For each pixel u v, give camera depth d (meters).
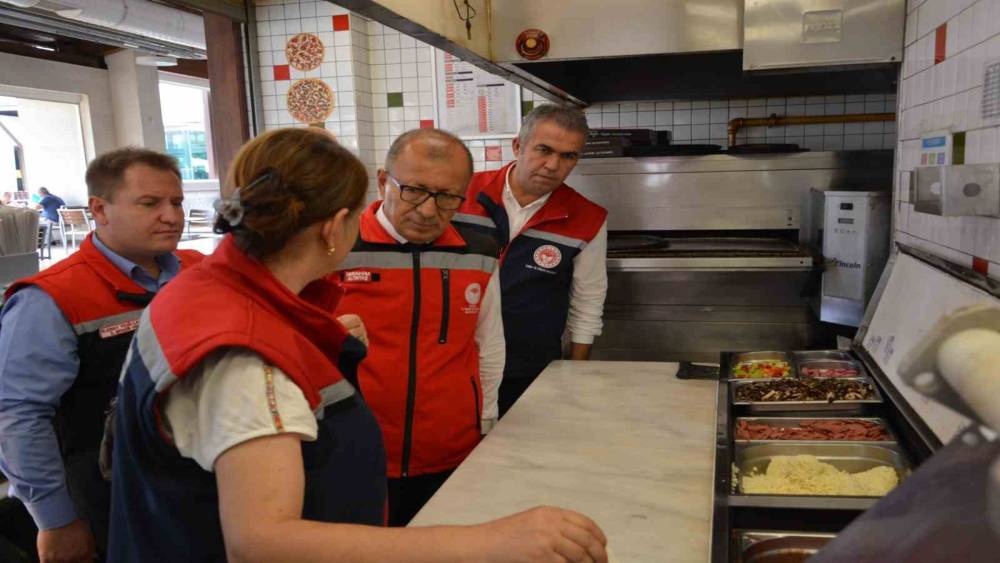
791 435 1.70
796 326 2.96
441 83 3.93
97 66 8.29
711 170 3.25
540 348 2.54
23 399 1.61
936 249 1.88
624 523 1.29
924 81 2.01
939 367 0.40
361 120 3.92
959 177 1.33
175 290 0.93
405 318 1.79
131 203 1.75
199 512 0.90
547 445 1.67
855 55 2.26
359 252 1.80
